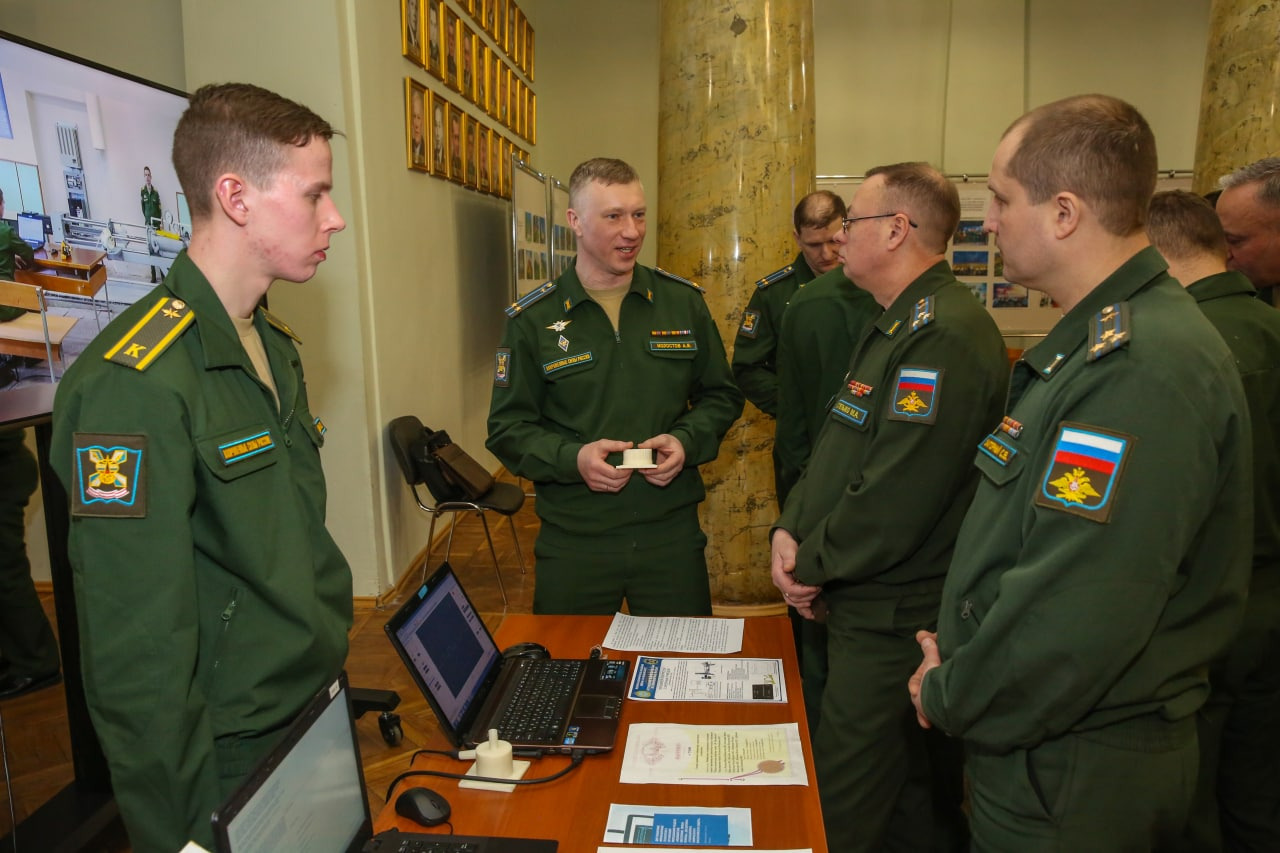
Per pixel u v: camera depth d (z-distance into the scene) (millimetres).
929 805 1779
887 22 6281
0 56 1790
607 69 6527
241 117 1087
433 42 4152
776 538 1759
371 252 3422
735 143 3334
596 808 1177
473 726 1354
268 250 1136
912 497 1473
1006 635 1002
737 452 3463
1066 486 970
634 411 2084
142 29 3244
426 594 1401
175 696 982
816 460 1734
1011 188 1109
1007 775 1086
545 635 1762
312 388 3367
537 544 2139
